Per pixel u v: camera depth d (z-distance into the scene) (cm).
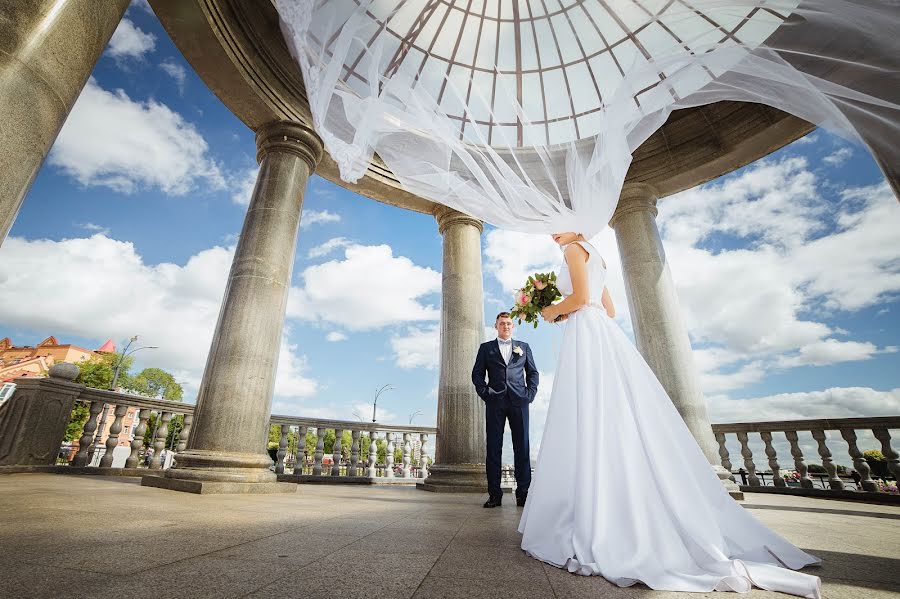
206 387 575
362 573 152
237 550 183
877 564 191
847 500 687
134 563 152
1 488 401
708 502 200
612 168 245
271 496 493
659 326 797
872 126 267
